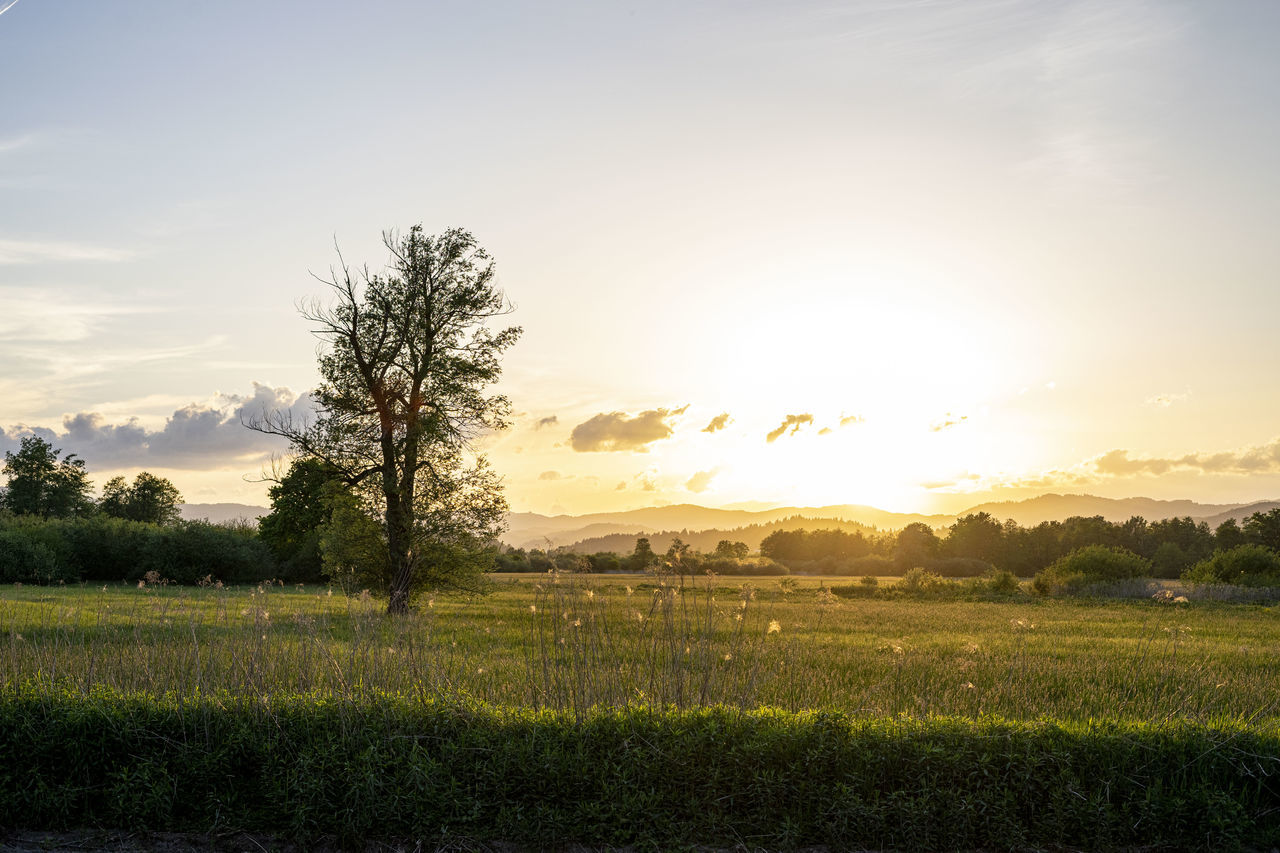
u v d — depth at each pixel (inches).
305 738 323.0
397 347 1314.0
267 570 2628.0
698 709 333.7
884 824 287.7
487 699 379.2
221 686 375.2
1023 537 5502.0
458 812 292.2
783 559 5526.6
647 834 283.4
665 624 405.7
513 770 301.3
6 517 2640.3
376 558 1325.0
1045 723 333.7
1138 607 1846.7
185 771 312.7
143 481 4298.7
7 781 307.3
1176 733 328.8
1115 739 317.1
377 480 1304.1
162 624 509.4
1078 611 1669.5
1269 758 312.3
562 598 438.0
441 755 309.0
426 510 1298.0
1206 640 1052.5
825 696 469.4
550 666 394.6
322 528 1732.3
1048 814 294.5
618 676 369.1
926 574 2468.0
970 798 290.8
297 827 289.4
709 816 290.4
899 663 605.9
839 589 2346.2
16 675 385.1
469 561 1323.8
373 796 292.2
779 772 300.0
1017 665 630.5
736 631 417.7
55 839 293.6
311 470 1333.7
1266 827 300.8
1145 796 299.7
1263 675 701.3
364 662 417.1
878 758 301.7
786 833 281.7
